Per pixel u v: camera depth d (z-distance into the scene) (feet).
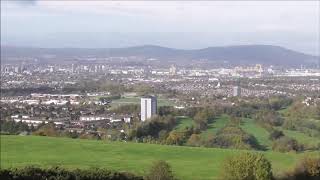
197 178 165.17
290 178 152.15
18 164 185.26
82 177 135.85
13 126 344.69
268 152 216.74
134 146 241.14
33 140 255.09
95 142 253.65
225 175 140.46
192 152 225.35
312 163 155.02
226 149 235.61
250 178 137.80
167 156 215.31
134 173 153.48
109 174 141.08
